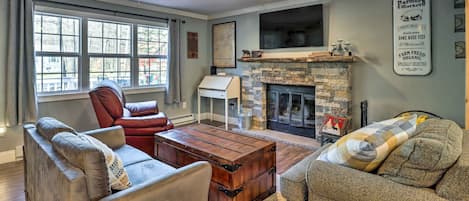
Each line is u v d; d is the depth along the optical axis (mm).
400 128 1651
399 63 3662
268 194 2479
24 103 3480
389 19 3695
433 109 3490
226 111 5078
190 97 5637
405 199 1291
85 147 1395
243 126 5008
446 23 3322
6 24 3350
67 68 4051
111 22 4441
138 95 4879
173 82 5223
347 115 4000
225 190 2170
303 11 4418
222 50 5621
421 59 3506
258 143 2494
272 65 4766
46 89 3865
